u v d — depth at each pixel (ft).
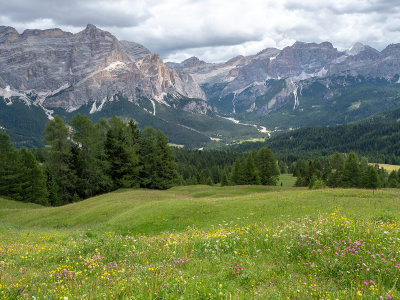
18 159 203.92
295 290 24.07
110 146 215.72
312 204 88.94
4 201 174.09
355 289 23.24
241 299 22.40
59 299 24.08
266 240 38.65
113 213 116.37
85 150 203.41
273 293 23.84
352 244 32.73
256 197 111.34
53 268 35.47
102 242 46.57
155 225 86.33
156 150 230.27
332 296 22.74
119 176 218.59
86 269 34.09
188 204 104.42
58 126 187.93
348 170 263.08
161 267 29.43
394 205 83.92
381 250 31.42
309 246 34.47
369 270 26.32
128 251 39.91
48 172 233.96
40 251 45.88
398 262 27.50
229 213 89.20
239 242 39.63
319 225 43.62
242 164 295.28
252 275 27.96
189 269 30.32
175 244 39.52
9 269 36.04
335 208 80.02
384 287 24.08
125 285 24.75
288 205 90.48
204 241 40.70
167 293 23.12
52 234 78.38
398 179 364.99
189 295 22.91
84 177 208.54
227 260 33.17
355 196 102.83
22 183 198.90
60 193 211.20
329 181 307.17
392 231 38.78
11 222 123.03
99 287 25.67
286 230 43.34
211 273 29.17
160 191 181.27
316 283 25.84
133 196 152.97
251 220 75.51
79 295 24.12
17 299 24.84
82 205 142.20
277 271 29.45
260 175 294.25
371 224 42.86
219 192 167.84
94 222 108.47
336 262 29.01
